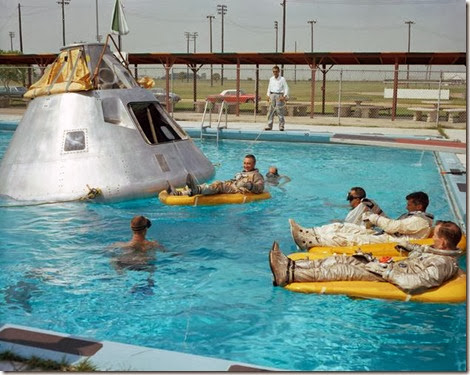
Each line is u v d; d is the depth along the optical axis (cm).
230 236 740
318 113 2723
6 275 595
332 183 1110
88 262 636
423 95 3192
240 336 458
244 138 1777
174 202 880
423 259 522
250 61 2608
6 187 916
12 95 3325
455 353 430
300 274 541
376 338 454
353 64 2542
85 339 398
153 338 455
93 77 960
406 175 1199
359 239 655
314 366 411
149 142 959
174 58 2517
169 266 625
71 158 898
